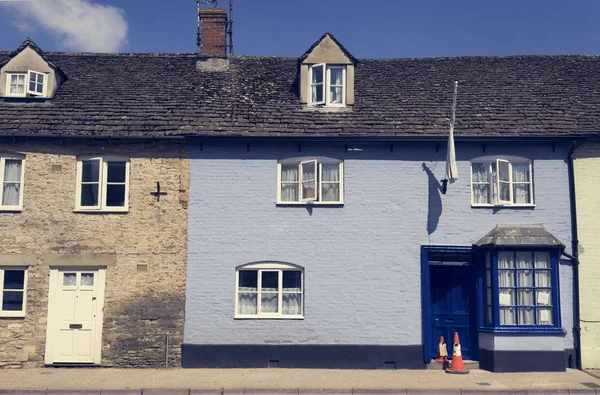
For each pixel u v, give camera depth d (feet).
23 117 50.06
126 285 47.80
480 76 58.03
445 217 48.39
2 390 38.47
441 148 49.24
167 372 44.96
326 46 52.80
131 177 48.91
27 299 47.39
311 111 51.88
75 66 59.26
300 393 38.37
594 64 60.13
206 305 47.65
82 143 49.03
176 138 48.73
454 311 48.39
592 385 39.96
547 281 46.83
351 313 47.44
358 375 43.73
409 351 46.88
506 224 48.26
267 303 48.21
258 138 48.70
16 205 48.75
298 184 49.34
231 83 56.59
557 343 45.60
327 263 47.98
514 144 49.03
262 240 48.34
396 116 51.13
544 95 54.29
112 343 47.24
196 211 48.67
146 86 55.67
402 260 47.93
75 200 48.52
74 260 47.78
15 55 52.80
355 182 48.83
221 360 47.06
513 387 39.19
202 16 61.16
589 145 49.03
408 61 61.72
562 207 48.49
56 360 47.09
